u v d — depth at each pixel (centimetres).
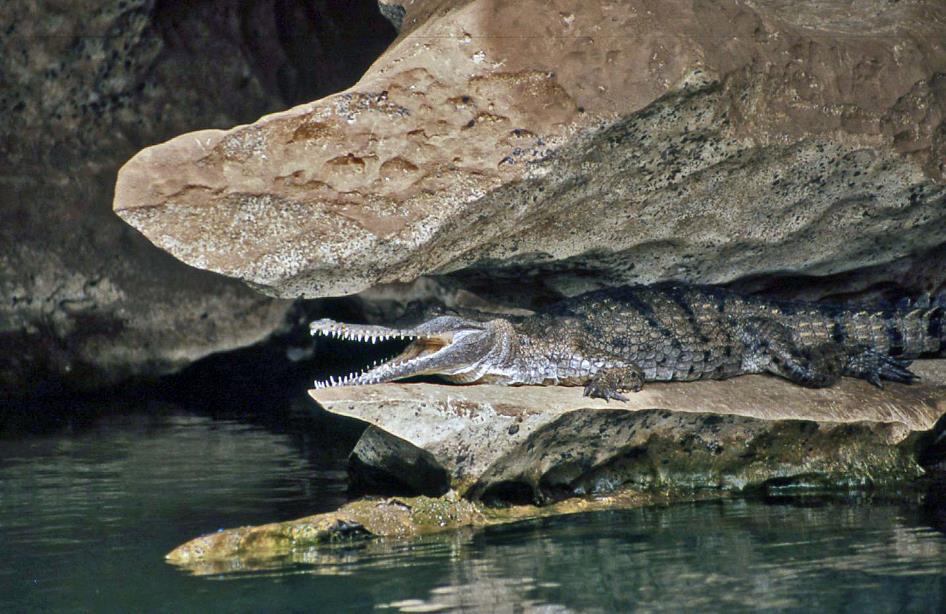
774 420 1867
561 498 1791
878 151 1914
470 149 1703
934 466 2023
